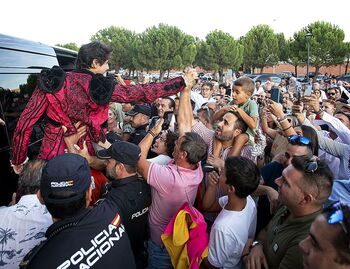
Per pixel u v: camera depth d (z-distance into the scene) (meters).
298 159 1.90
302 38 42.22
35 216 2.00
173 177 2.42
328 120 4.04
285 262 1.77
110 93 2.23
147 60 48.50
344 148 3.50
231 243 2.14
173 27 49.84
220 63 50.44
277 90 8.14
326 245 1.17
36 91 2.20
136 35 56.12
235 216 2.21
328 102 5.97
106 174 2.61
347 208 1.17
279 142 4.14
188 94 2.88
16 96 3.11
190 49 50.22
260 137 3.87
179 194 2.43
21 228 1.96
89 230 1.47
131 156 2.29
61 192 1.44
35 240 1.99
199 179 2.58
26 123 2.15
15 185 2.97
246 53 51.50
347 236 1.11
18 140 2.17
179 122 2.99
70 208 1.46
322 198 1.80
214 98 8.83
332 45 41.47
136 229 2.38
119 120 6.84
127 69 54.59
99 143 2.53
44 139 2.31
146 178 2.44
